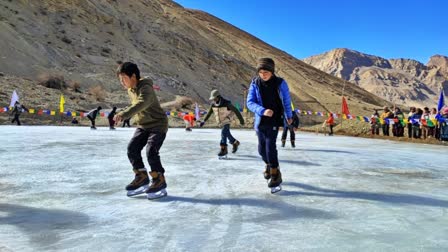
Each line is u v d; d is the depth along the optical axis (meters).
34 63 38.75
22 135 13.94
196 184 5.41
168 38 68.00
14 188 4.97
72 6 54.75
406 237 3.22
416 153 10.66
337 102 92.25
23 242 3.02
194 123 32.12
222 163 7.59
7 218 3.66
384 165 7.78
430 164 8.08
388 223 3.62
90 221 3.60
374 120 21.62
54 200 4.38
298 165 7.54
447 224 3.61
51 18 50.34
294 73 103.44
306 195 4.78
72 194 4.69
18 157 7.88
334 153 10.06
